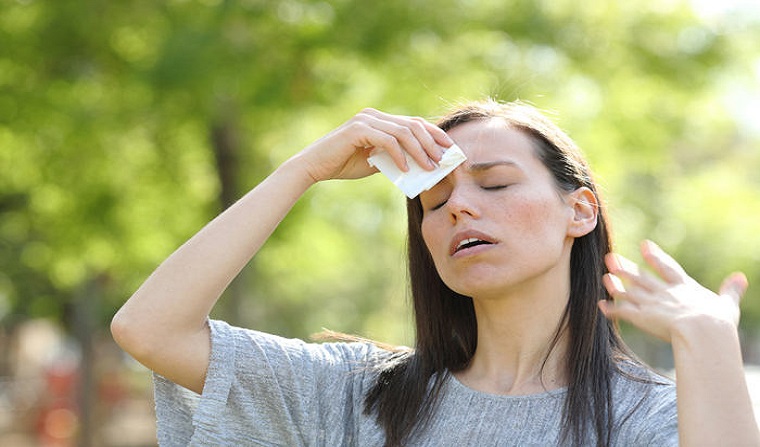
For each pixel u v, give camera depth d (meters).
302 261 17.61
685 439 2.84
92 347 22.11
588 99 15.09
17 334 49.47
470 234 3.41
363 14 13.05
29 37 13.68
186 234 15.98
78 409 22.08
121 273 18.75
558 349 3.49
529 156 3.51
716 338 2.91
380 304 31.03
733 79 15.52
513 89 13.46
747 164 27.00
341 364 3.71
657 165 16.62
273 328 30.77
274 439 3.56
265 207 3.56
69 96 14.07
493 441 3.36
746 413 2.84
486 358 3.58
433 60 13.86
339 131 3.65
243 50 12.53
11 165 15.84
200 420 3.42
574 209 3.58
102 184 15.24
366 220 18.08
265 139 15.45
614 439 3.23
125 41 14.09
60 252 16.38
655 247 3.13
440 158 3.49
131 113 14.02
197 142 14.95
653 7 15.02
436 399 3.53
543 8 14.03
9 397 39.88
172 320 3.42
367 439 3.56
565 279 3.55
